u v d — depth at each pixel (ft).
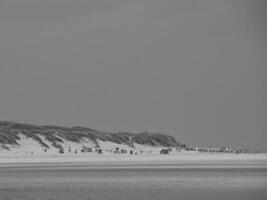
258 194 479.00
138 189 521.24
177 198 463.42
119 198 466.29
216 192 492.95
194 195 477.36
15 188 534.37
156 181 588.91
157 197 469.16
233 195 474.90
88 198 467.52
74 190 517.14
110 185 555.28
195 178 617.21
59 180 608.19
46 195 484.74
